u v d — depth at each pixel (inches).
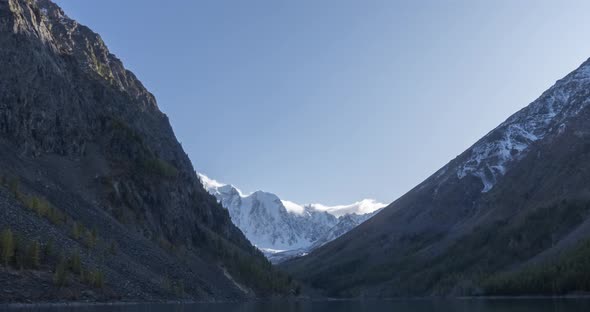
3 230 4598.9
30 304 4111.7
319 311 6127.0
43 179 7170.3
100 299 4884.4
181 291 6481.3
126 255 6456.7
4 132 7411.4
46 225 5492.1
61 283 4596.5
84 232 6003.9
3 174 6304.1
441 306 7391.7
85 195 7623.0
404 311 6063.0
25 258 4589.1
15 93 7751.0
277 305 7682.1
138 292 5615.2
